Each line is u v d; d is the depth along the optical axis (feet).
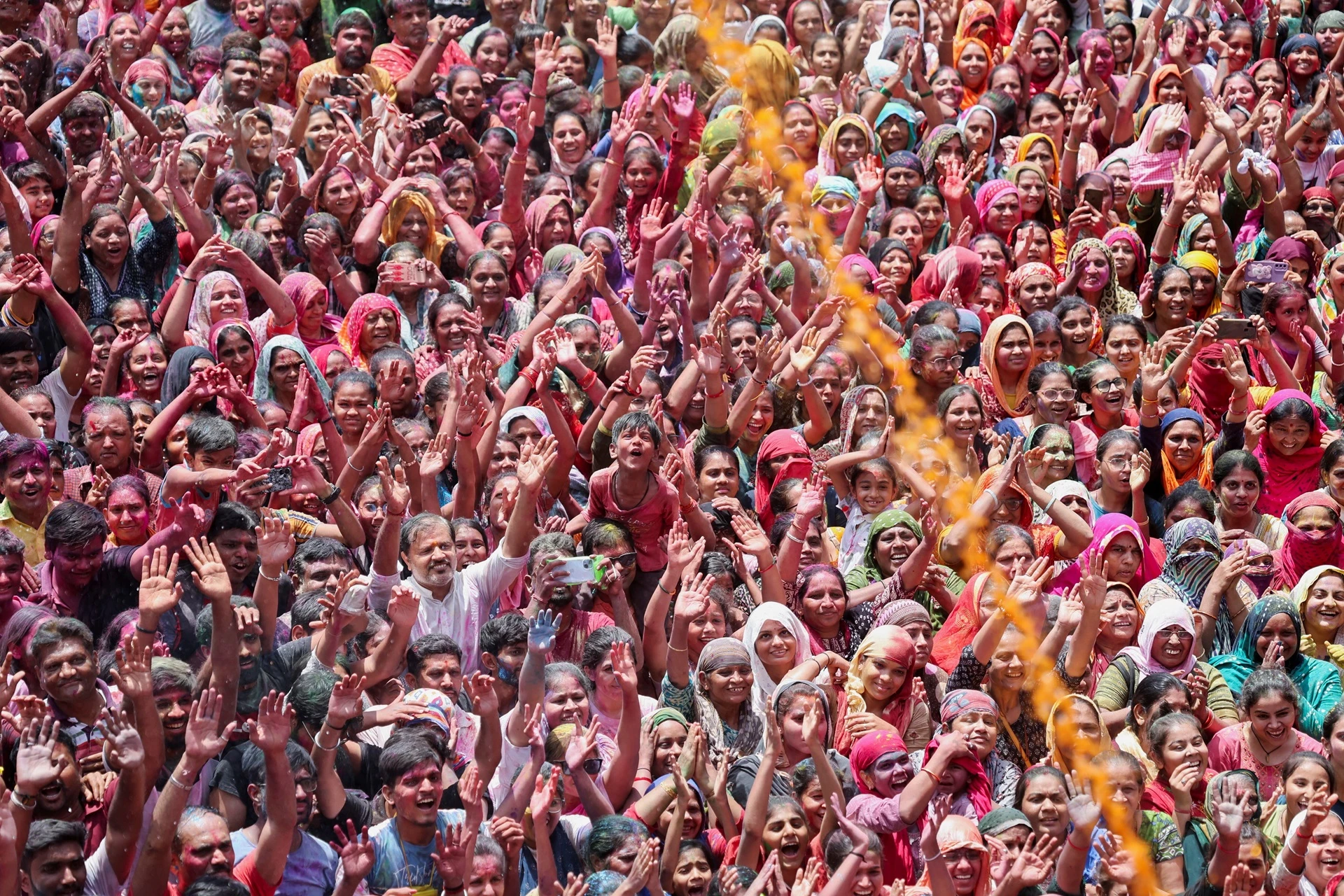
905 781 61.46
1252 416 83.71
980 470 81.25
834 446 80.74
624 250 96.48
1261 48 120.57
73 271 79.71
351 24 102.58
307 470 68.90
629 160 97.19
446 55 107.65
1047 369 84.74
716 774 61.26
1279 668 69.67
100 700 56.13
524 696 59.31
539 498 75.15
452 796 59.06
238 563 64.03
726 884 56.39
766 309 90.74
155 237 83.56
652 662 67.00
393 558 65.26
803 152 103.14
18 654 57.88
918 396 85.20
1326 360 92.02
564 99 103.40
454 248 91.45
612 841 56.13
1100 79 111.55
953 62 115.34
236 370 78.74
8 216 77.41
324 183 90.38
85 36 104.22
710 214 91.81
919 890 57.16
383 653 60.80
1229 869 58.80
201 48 101.91
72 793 53.42
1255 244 102.78
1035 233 97.96
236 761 56.39
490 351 83.25
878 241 95.96
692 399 81.87
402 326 86.89
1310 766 62.03
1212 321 87.71
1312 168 108.68
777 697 61.72
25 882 49.80
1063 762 64.08
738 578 71.46
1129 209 107.04
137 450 71.67
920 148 106.22
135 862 51.80
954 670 67.97
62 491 68.74
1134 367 89.81
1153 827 61.46
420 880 55.31
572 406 80.43
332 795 56.13
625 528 70.44
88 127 86.22
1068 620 67.51
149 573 58.49
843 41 117.70
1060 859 59.21
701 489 76.64
